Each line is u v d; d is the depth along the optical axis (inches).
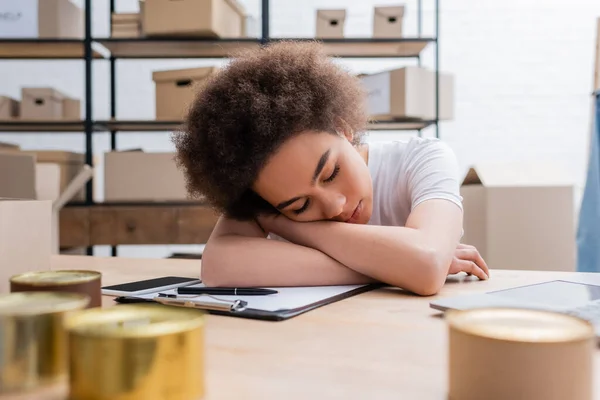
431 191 37.9
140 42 101.8
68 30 103.3
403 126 113.1
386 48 108.2
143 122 101.1
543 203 67.2
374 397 14.0
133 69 136.3
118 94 136.6
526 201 67.4
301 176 32.1
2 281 26.3
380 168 46.9
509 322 13.4
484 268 36.4
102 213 97.4
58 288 19.1
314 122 32.1
